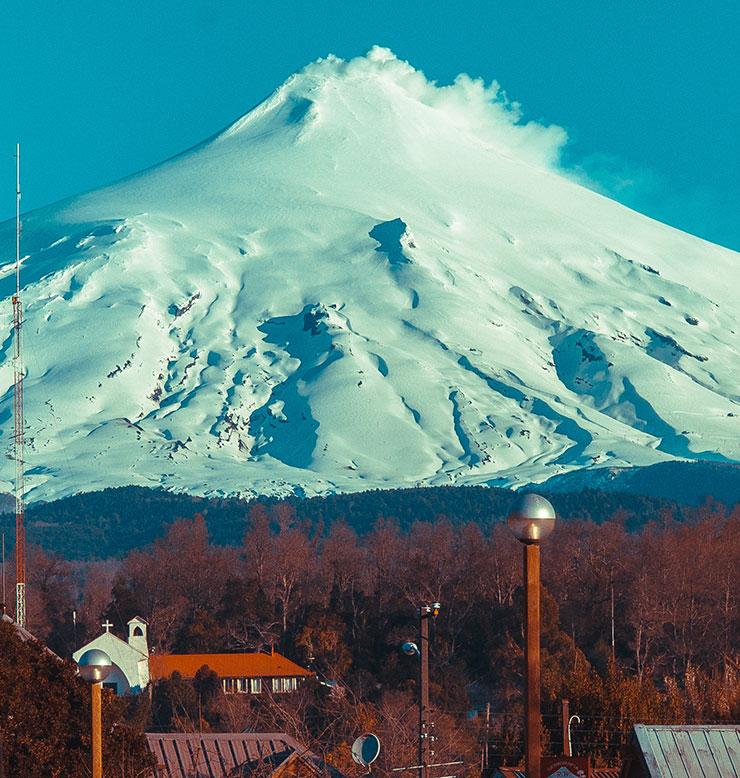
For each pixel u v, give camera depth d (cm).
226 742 17075
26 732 15462
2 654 15788
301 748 17225
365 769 17800
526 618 7481
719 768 10025
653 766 9925
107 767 15188
